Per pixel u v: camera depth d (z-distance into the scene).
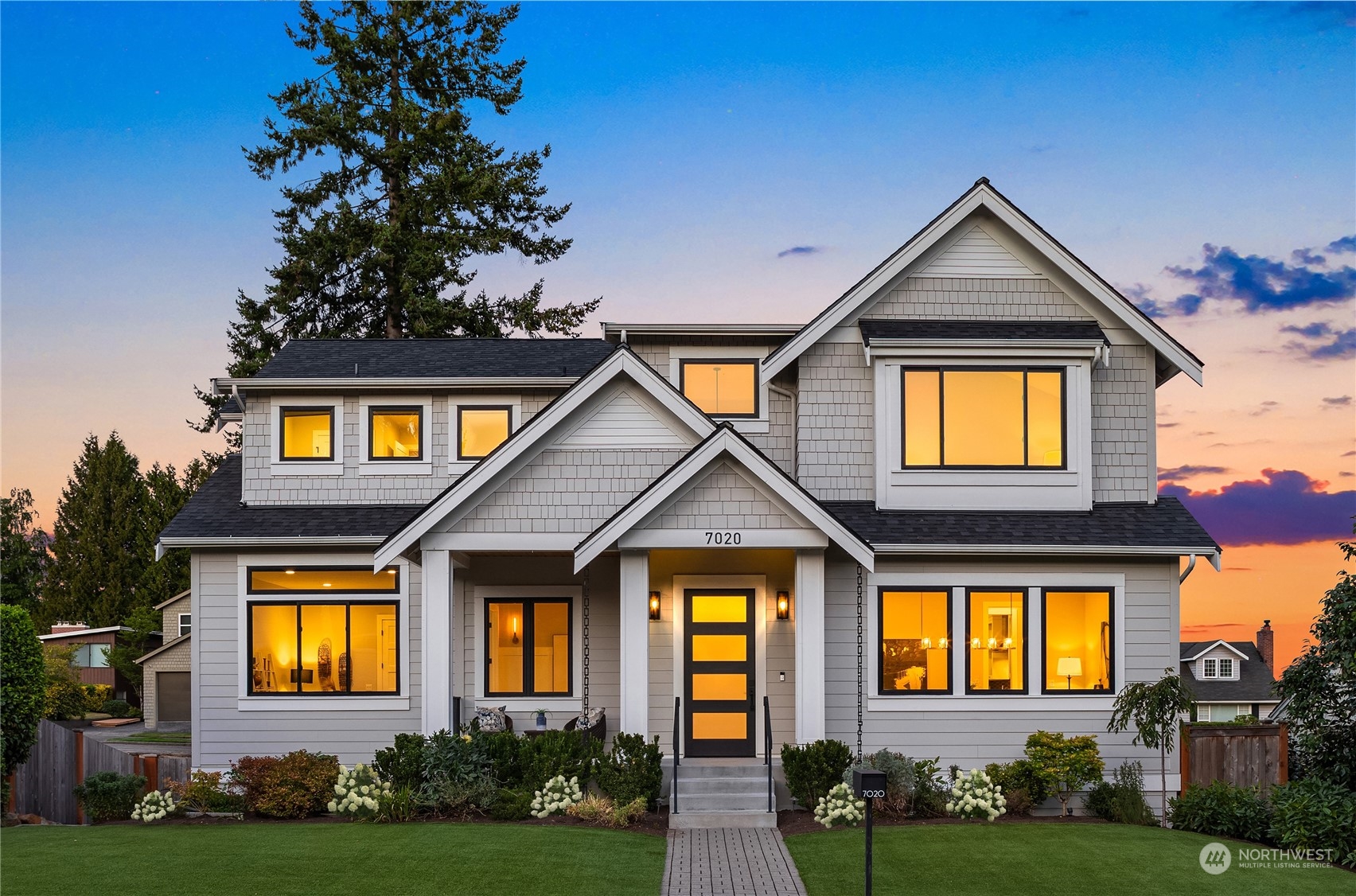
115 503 49.78
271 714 18.19
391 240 34.66
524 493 17.05
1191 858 13.03
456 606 18.78
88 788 16.22
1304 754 15.78
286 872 12.00
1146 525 17.33
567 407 16.91
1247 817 14.39
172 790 16.59
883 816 15.18
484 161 37.66
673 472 15.61
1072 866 12.60
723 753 17.48
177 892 11.26
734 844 13.77
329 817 15.71
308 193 36.06
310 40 37.03
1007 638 17.17
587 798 15.21
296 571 18.50
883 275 17.98
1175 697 15.28
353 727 18.20
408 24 37.62
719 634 17.77
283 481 19.70
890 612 17.17
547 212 38.62
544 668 18.80
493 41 38.34
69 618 48.94
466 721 18.52
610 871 12.27
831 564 17.19
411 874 11.97
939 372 17.78
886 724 16.91
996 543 16.75
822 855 13.09
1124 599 17.22
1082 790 16.66
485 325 36.50
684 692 17.64
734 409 19.91
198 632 18.34
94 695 41.72
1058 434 17.75
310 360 21.16
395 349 22.16
